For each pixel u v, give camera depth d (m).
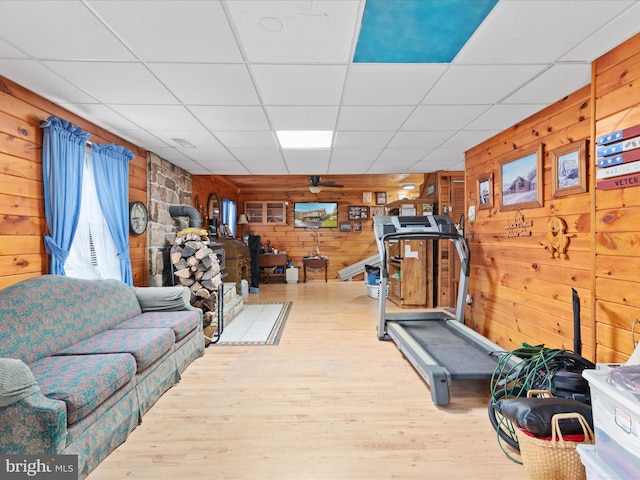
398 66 2.08
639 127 1.77
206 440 1.96
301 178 7.45
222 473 1.70
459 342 3.18
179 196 4.98
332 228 9.14
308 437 1.99
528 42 1.84
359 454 1.84
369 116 2.94
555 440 1.47
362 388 2.61
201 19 1.61
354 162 4.76
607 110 1.98
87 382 1.69
